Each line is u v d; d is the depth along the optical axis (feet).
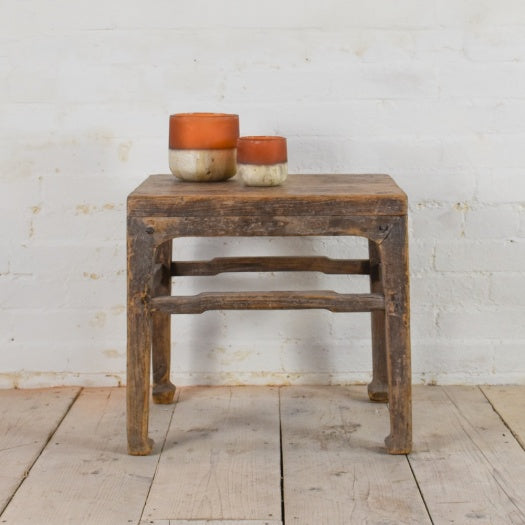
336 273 7.83
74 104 8.14
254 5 8.01
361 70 8.09
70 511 6.13
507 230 8.29
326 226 6.63
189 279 8.40
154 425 7.61
